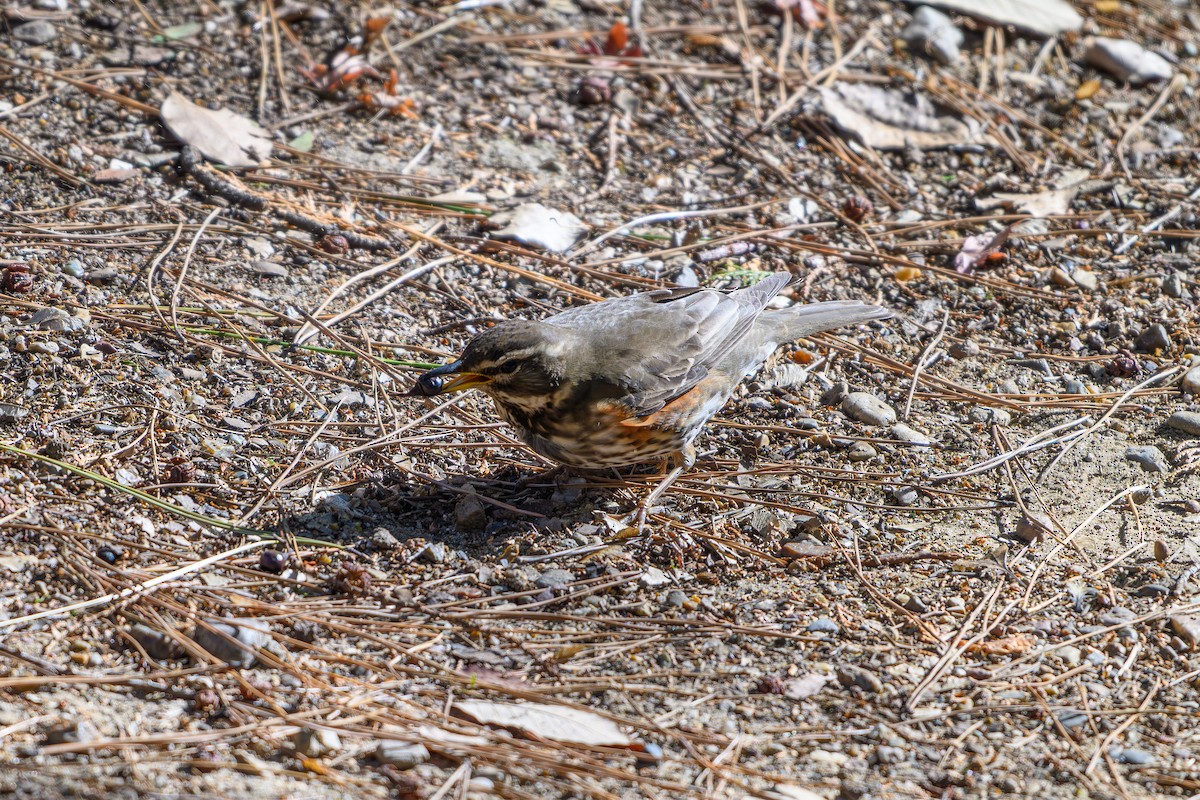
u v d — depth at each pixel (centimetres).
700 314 1157
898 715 878
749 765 819
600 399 1079
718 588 1016
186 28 1742
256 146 1567
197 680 849
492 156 1623
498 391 1082
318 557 1007
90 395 1146
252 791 750
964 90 1808
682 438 1135
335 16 1805
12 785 727
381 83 1708
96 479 1031
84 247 1362
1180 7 2069
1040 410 1277
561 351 1077
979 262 1504
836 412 1265
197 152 1534
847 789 797
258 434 1147
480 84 1739
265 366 1237
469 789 769
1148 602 1009
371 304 1360
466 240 1474
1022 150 1714
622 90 1753
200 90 1642
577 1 1916
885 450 1209
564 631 945
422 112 1683
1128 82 1855
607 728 837
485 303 1380
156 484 1055
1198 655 950
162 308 1288
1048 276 1490
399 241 1459
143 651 867
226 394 1188
